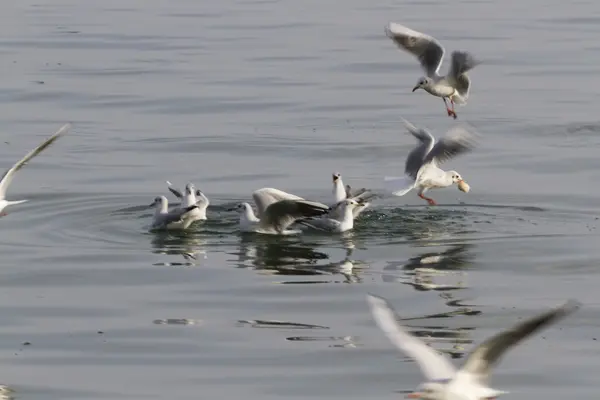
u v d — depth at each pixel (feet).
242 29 141.28
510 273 60.49
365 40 133.28
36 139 91.86
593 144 89.81
